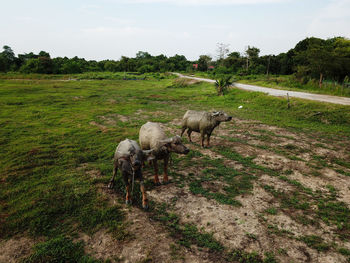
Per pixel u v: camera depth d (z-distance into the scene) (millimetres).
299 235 4414
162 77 69812
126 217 4766
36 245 3936
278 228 4590
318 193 6047
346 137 11211
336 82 29047
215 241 4184
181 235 4332
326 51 28375
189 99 24453
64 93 25125
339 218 4949
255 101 20844
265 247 4078
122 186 6016
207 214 4938
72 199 5312
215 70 79125
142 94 27250
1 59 78062
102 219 4680
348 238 4371
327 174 7172
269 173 7133
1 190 5637
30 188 5766
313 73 33344
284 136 11109
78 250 3896
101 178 6289
